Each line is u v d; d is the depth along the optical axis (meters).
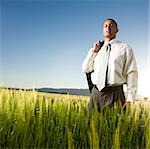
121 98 2.72
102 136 2.31
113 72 2.68
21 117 2.35
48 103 2.52
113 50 2.73
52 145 2.33
